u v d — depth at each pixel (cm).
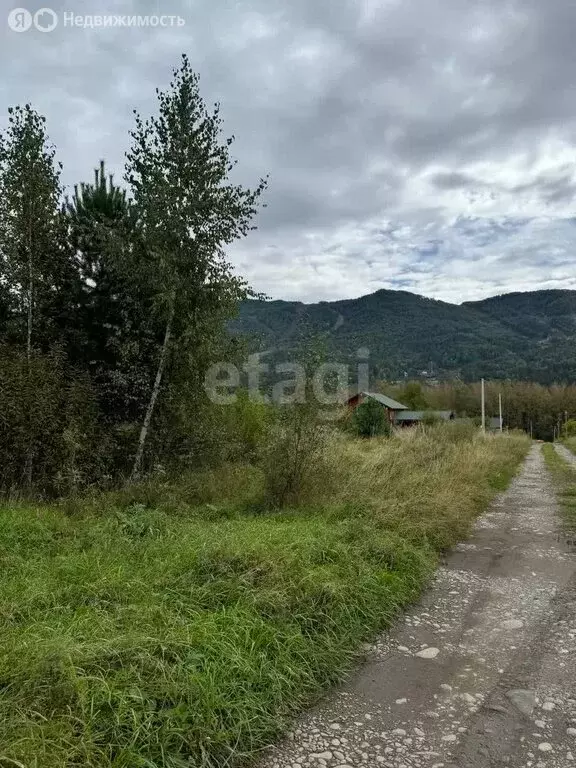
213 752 289
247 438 1446
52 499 902
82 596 437
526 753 297
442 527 798
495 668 400
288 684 351
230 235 1126
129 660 329
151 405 1073
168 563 515
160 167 1091
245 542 562
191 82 1091
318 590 470
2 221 996
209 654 354
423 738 312
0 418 862
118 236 1051
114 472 1073
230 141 1127
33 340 1075
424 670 398
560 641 447
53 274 1082
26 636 348
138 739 278
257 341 1191
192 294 1102
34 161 1011
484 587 591
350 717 335
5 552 560
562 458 2745
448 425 2548
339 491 931
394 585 543
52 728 262
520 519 986
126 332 1115
